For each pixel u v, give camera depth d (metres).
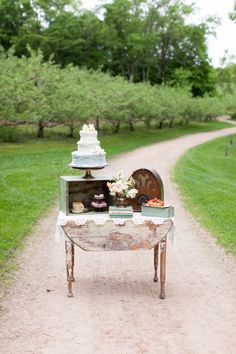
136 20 89.50
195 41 95.50
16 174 23.80
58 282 9.00
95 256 10.77
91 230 8.23
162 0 92.00
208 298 8.26
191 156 38.25
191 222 14.55
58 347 6.40
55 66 48.22
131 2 90.69
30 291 8.48
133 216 8.30
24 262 10.26
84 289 8.63
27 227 13.41
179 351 6.32
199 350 6.36
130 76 92.38
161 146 46.69
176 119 76.06
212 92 99.62
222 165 34.88
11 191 19.08
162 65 96.88
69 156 34.03
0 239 11.88
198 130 71.06
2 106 36.34
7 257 10.56
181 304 7.96
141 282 9.08
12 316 7.38
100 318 7.34
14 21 88.25
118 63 92.12
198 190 21.02
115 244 8.25
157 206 8.23
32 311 7.59
